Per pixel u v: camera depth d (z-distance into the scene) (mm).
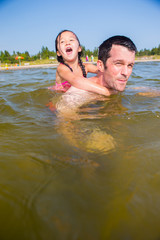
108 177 328
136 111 654
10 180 335
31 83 1537
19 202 282
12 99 933
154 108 687
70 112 666
